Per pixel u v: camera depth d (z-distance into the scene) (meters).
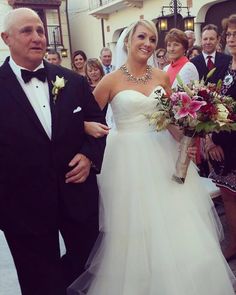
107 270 2.31
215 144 2.74
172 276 2.14
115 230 2.32
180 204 2.32
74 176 2.10
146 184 2.29
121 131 2.46
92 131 2.17
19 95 1.97
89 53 15.26
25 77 2.01
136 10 12.30
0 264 3.12
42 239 2.08
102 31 14.09
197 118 2.18
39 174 2.00
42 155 2.00
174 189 2.36
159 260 2.16
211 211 2.52
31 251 2.09
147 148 2.38
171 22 10.58
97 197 2.32
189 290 2.14
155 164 2.36
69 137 2.07
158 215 2.23
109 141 2.49
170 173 2.38
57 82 2.05
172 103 2.20
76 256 2.41
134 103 2.36
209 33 3.92
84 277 2.43
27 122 1.96
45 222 2.05
